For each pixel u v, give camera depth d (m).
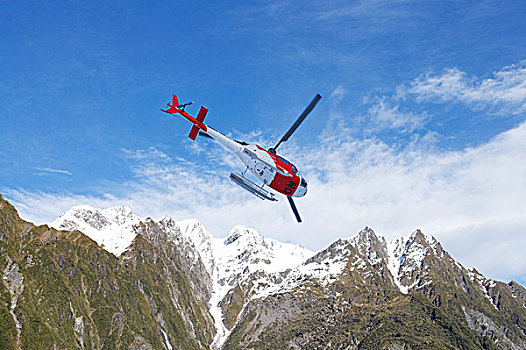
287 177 78.38
